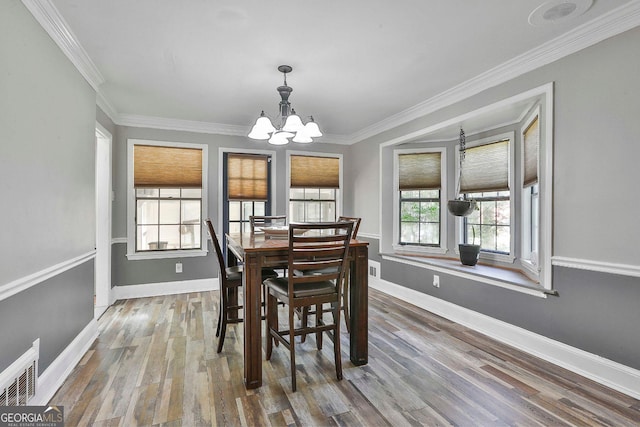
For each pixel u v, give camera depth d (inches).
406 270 157.6
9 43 60.0
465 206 139.6
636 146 75.0
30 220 67.5
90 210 106.8
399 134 162.6
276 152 192.1
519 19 79.7
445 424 66.0
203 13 77.1
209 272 176.9
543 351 95.2
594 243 82.8
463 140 145.0
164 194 169.9
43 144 73.5
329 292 84.5
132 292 161.5
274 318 101.6
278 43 91.5
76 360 91.4
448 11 76.6
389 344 105.7
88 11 75.5
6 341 58.9
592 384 81.0
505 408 71.4
